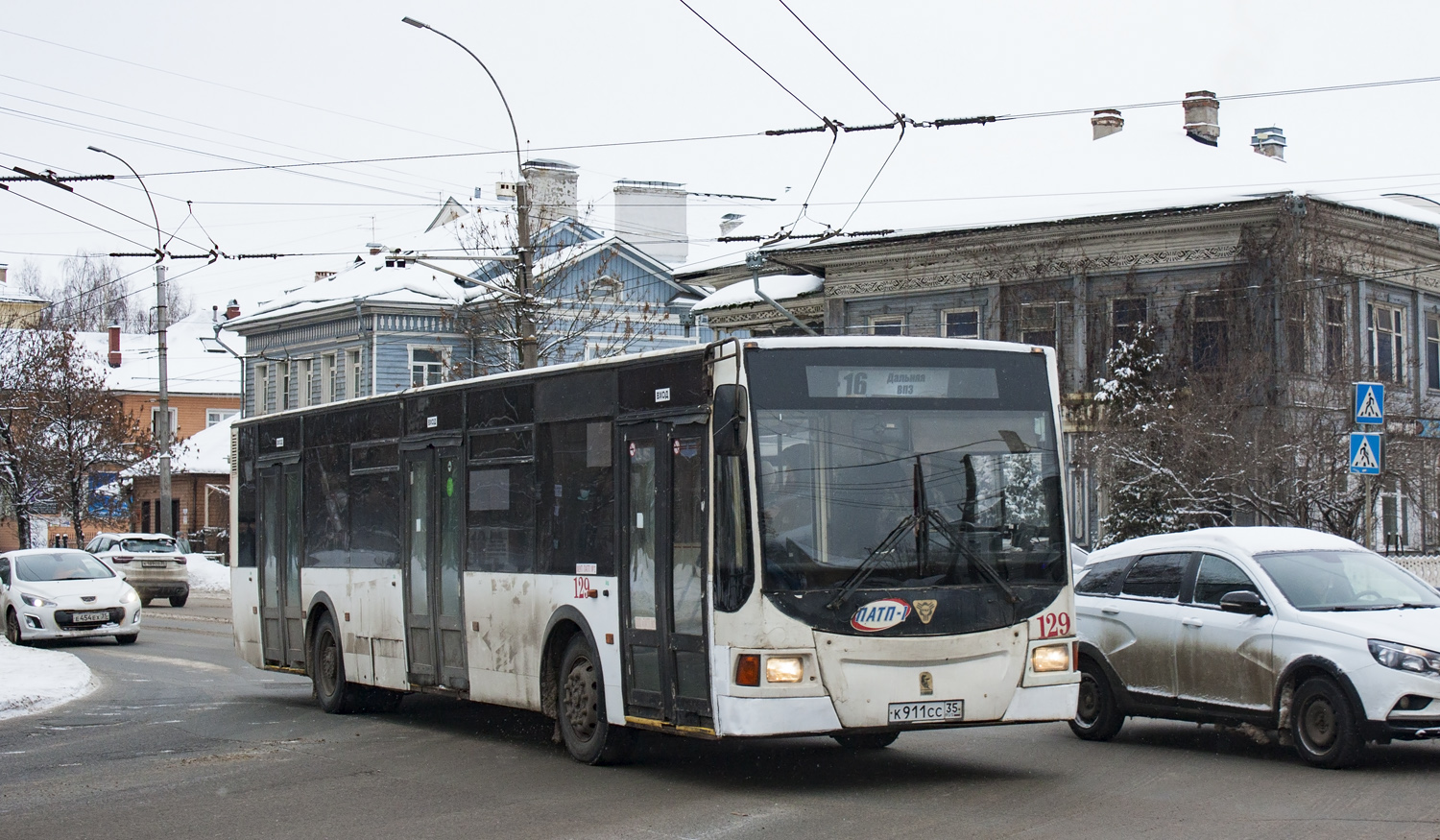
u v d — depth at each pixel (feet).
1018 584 34.50
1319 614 37.42
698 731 33.99
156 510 221.25
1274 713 37.91
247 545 62.23
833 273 117.80
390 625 49.57
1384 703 35.17
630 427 37.45
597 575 38.50
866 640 32.89
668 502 35.68
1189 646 40.34
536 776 37.68
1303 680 37.40
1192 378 88.02
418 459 48.37
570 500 39.93
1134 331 99.35
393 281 169.89
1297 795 32.78
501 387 43.70
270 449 60.34
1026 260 106.63
